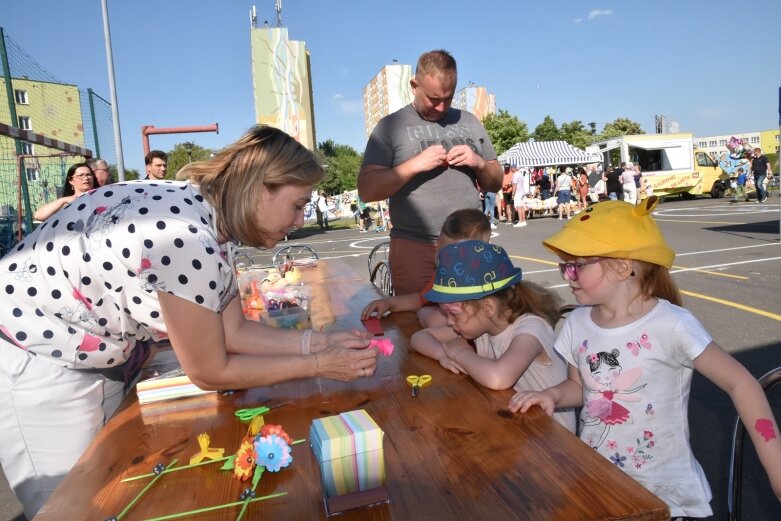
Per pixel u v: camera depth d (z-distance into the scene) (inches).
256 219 57.7
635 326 64.9
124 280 54.9
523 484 40.1
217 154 60.2
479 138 124.9
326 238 698.2
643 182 812.6
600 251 62.9
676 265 309.4
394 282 123.6
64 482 45.4
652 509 36.3
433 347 72.8
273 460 42.6
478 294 69.9
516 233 552.1
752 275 268.8
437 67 109.2
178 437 53.1
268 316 90.4
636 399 65.0
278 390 64.3
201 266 52.1
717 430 120.8
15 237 336.5
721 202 760.3
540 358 74.5
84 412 64.2
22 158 332.8
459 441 47.9
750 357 160.1
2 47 308.7
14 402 61.2
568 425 79.2
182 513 39.2
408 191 117.3
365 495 38.4
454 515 36.9
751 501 96.8
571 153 921.5
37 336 59.7
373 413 55.5
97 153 447.5
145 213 54.2
